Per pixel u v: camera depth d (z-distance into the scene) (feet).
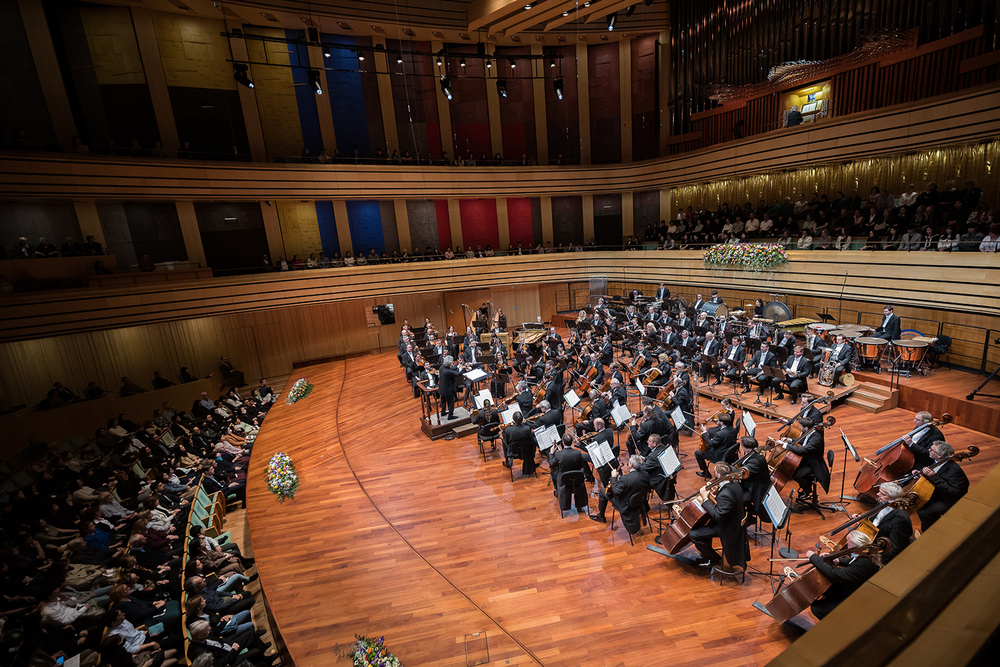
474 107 85.97
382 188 75.77
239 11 65.10
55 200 57.62
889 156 56.08
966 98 46.32
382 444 43.68
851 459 31.09
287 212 75.05
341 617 22.98
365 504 33.45
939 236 44.39
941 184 52.31
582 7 55.83
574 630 20.53
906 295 46.32
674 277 73.36
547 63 86.28
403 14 72.02
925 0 51.42
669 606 21.20
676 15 79.00
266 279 67.77
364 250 81.51
